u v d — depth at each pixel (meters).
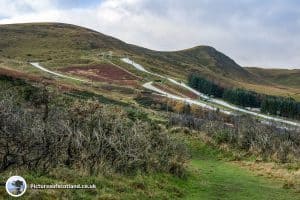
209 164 34.53
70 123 20.77
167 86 164.75
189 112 94.38
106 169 18.67
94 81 143.38
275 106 143.25
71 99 36.47
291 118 134.62
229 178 26.95
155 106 100.19
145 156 22.72
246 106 162.50
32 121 18.44
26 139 16.62
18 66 157.50
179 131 48.28
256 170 30.81
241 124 47.72
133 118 37.88
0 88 33.50
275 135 40.16
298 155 34.38
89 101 25.28
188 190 21.03
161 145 27.38
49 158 17.25
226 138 42.00
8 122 16.52
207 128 47.66
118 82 151.50
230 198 20.22
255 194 21.62
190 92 165.00
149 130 29.36
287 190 23.52
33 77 68.44
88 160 18.59
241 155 37.38
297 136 40.69
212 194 20.83
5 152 15.98
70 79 136.38
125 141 22.28
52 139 17.62
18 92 32.66
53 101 27.61
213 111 92.94
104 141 20.41
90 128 21.22
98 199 14.53
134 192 16.80
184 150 29.34
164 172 23.11
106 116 23.59
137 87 145.12
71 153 18.73
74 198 13.93
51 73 150.12
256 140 38.66
